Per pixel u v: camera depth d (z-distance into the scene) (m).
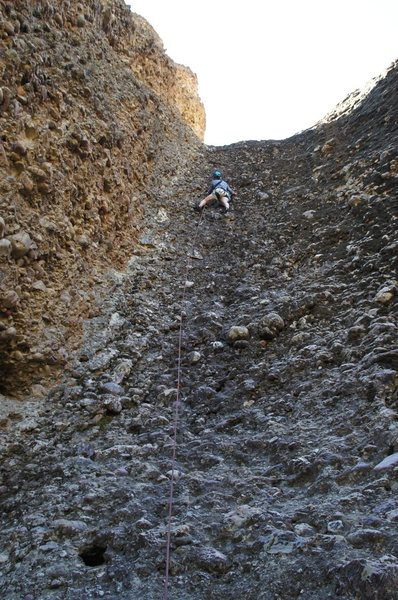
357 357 4.37
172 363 5.27
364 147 9.38
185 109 16.84
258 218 8.86
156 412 4.50
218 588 2.50
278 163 11.52
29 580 2.66
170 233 8.35
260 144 13.66
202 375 4.98
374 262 5.79
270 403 4.27
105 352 5.29
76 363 5.08
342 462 3.24
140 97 10.34
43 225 5.29
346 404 3.87
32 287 4.95
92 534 2.98
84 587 2.58
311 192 9.05
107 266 6.62
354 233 6.84
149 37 14.31
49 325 5.02
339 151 10.11
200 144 13.85
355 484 3.06
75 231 6.05
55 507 3.24
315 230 7.56
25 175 5.19
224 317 6.02
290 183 10.03
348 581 2.27
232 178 11.19
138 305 6.20
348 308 5.25
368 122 10.34
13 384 4.61
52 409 4.55
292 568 2.46
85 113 7.08
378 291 5.16
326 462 3.27
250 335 5.39
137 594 2.49
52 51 6.91
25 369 4.66
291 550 2.59
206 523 2.96
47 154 5.75
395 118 9.42
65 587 2.59
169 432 4.16
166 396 4.69
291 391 4.34
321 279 6.09
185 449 3.90
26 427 4.29
